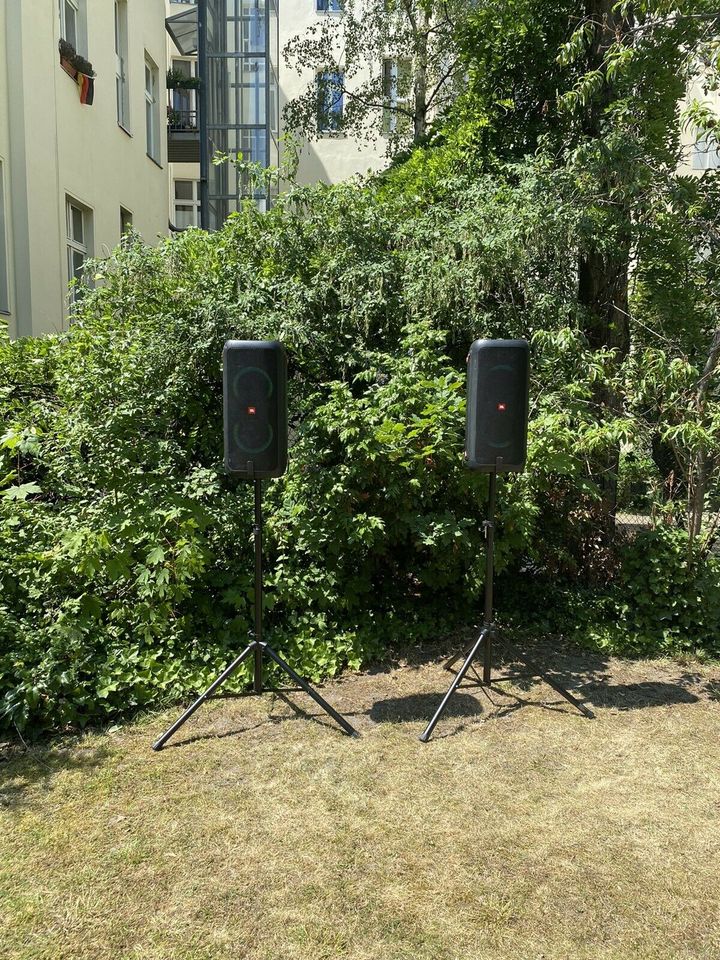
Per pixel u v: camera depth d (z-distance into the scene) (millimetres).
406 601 4934
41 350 4988
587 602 5008
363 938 2160
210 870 2459
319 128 14781
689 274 5297
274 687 3871
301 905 2297
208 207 14023
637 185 4992
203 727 3467
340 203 5293
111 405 4398
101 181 10148
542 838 2652
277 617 4504
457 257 5371
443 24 12367
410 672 4184
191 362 4633
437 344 5355
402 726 3510
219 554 4457
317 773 3076
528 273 5301
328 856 2533
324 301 5148
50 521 4047
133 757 3193
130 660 3816
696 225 5082
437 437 4305
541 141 5902
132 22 11758
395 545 4773
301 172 18125
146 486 4227
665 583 4703
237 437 3379
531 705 3777
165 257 5379
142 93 12398
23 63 7676
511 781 3041
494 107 7246
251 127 14516
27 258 7801
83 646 3803
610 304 5535
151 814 2773
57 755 3211
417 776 3064
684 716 3674
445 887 2383
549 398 4695
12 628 3779
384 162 18000
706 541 4613
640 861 2529
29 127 7809
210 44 14289
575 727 3535
